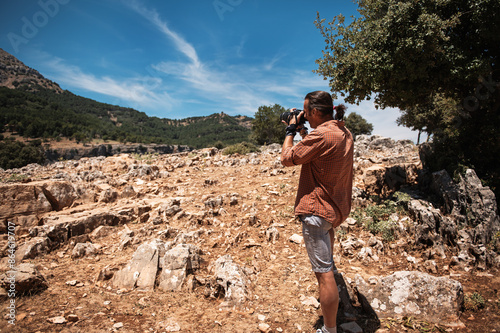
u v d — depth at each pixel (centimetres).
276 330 270
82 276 389
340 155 235
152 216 625
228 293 322
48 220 539
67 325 271
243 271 371
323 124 249
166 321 283
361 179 803
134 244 498
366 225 523
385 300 305
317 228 240
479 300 311
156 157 1358
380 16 696
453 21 589
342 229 509
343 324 278
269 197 710
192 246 435
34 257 449
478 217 495
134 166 1016
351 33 725
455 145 674
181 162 1198
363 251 434
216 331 268
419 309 294
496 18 565
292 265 404
